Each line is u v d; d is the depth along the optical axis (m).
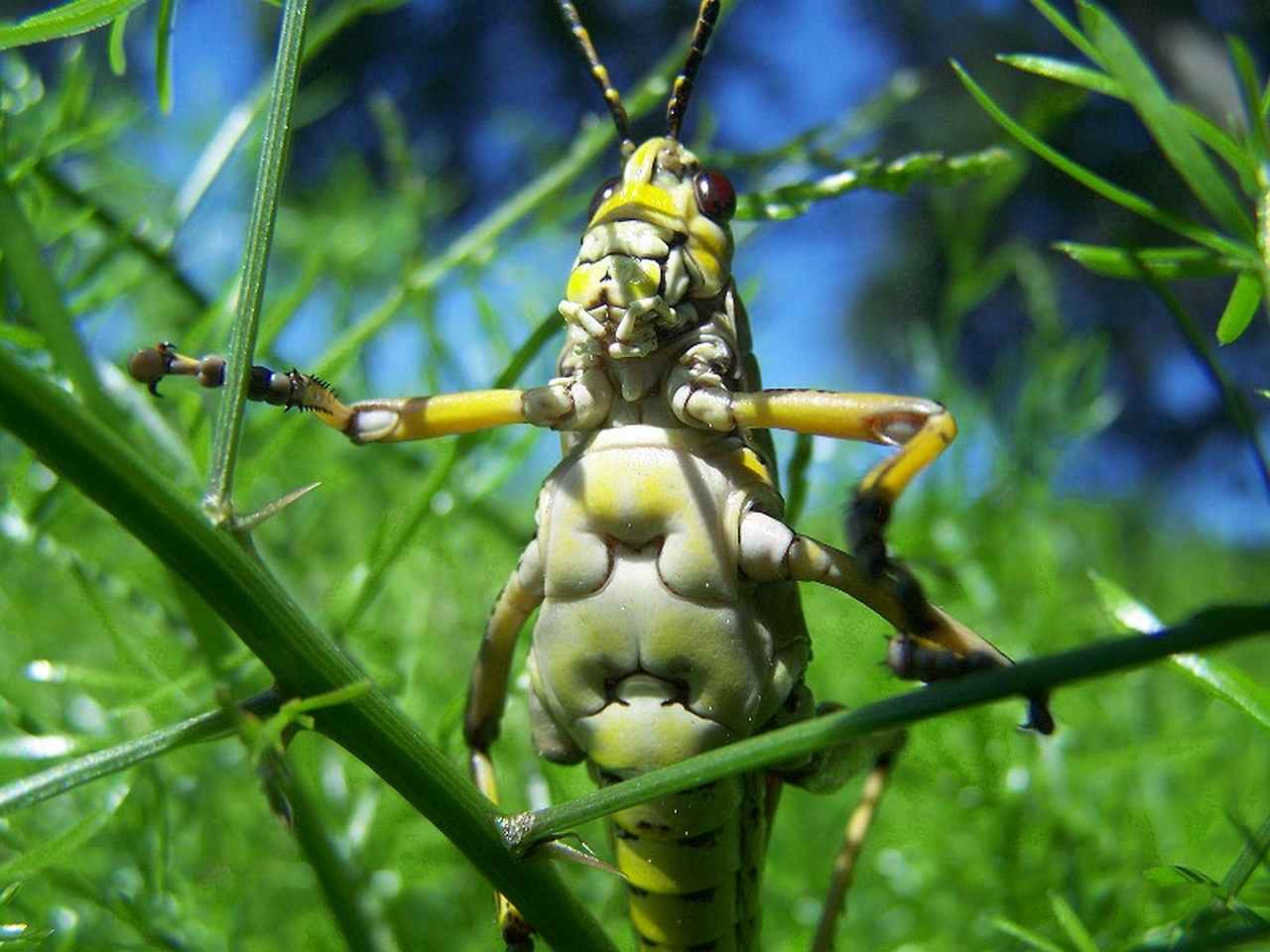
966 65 0.47
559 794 0.14
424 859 0.15
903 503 0.18
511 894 0.09
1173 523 0.26
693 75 0.10
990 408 0.19
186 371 0.09
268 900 0.15
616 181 0.09
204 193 0.17
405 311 0.17
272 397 0.09
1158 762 0.16
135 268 0.16
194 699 0.14
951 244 0.19
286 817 0.07
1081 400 0.19
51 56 0.20
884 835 0.16
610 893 0.15
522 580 0.09
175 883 0.14
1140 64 0.07
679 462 0.09
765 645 0.09
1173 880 0.09
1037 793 0.15
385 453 0.17
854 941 0.16
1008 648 0.17
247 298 0.08
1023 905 0.15
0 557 0.15
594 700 0.09
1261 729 0.09
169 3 0.10
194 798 0.15
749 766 0.07
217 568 0.07
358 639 0.15
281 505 0.08
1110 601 0.10
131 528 0.07
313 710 0.08
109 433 0.07
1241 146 0.09
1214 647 0.07
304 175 0.40
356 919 0.09
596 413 0.09
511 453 0.16
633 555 0.09
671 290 0.09
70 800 0.13
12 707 0.13
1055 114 0.14
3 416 0.07
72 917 0.13
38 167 0.15
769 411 0.08
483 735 0.10
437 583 0.17
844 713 0.07
